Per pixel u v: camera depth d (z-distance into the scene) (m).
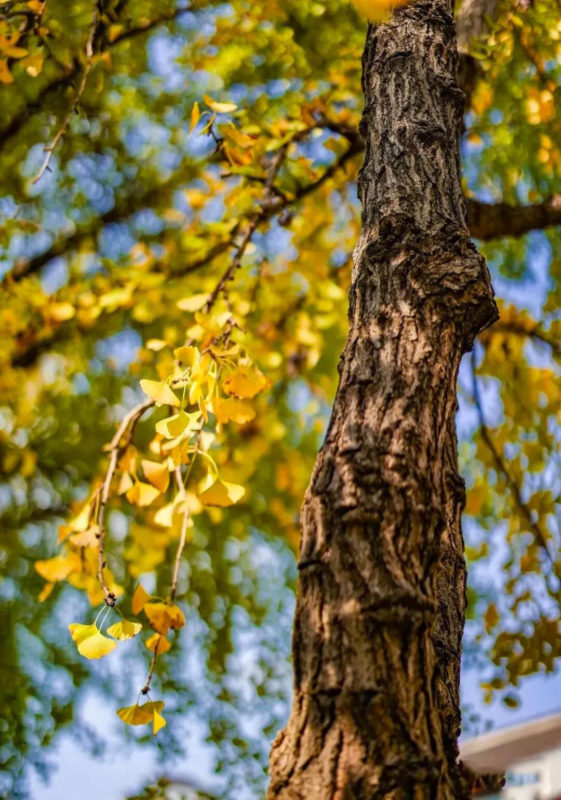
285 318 3.56
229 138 2.61
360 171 1.67
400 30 1.81
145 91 4.08
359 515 1.16
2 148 3.83
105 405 4.36
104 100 3.89
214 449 3.87
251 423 3.62
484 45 2.70
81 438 4.30
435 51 1.78
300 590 1.17
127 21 3.47
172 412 4.19
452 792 1.08
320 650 1.10
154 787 2.50
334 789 1.02
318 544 1.17
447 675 1.41
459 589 1.53
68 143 3.92
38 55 2.57
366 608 1.11
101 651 1.65
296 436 4.55
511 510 3.66
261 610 4.55
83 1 3.21
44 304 3.50
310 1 3.38
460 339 1.40
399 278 1.42
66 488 4.39
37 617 4.25
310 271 3.36
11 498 4.36
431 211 1.51
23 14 2.53
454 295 1.40
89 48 2.40
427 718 1.08
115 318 4.04
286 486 3.99
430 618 1.14
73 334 3.87
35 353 3.99
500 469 3.61
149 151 4.32
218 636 4.35
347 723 1.05
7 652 4.13
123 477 2.02
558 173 3.86
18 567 4.33
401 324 1.36
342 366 1.36
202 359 1.90
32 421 3.85
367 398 1.28
